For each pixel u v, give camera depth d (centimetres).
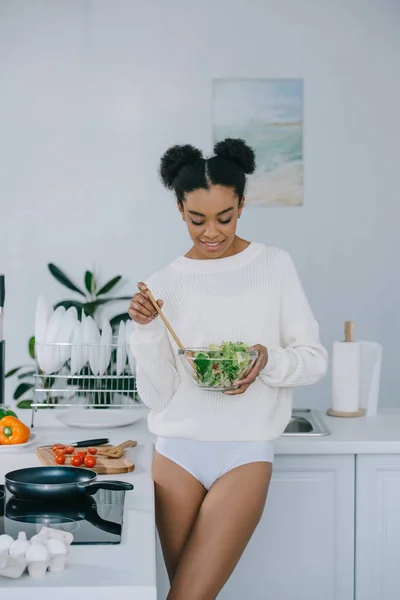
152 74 471
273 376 178
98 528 133
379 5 471
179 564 173
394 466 227
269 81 470
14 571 110
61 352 248
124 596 107
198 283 185
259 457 180
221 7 469
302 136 471
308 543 226
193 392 184
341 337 476
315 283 475
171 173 181
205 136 472
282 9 470
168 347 185
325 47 471
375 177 474
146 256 475
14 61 470
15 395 452
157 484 183
